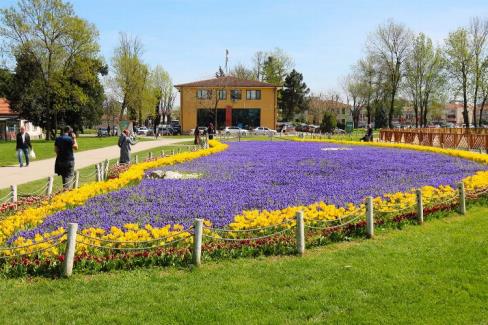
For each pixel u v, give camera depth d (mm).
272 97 87938
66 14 60656
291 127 96250
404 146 40469
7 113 79938
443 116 180625
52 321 6938
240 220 11422
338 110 145000
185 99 88250
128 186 17922
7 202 14312
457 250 10266
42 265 8898
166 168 23844
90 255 9164
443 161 27859
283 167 24594
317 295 7820
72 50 62281
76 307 7406
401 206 13492
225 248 9906
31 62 64250
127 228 11031
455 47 72250
